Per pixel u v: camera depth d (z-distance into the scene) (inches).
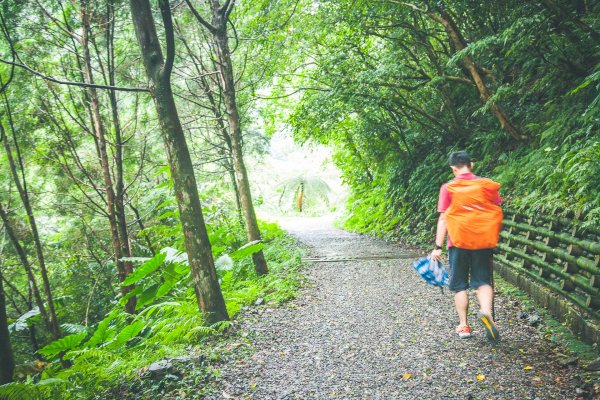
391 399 131.0
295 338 187.6
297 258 368.2
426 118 523.8
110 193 316.8
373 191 679.7
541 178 262.2
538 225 229.3
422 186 488.4
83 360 183.2
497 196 166.2
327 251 437.7
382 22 433.1
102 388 157.2
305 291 271.6
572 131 275.9
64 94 346.6
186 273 280.5
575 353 150.4
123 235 323.3
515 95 388.5
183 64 394.0
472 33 381.7
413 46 445.7
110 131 360.2
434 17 335.3
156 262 255.0
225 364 162.4
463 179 168.6
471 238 161.5
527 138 336.2
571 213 198.4
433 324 194.2
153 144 390.0
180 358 161.8
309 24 434.6
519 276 237.1
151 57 192.1
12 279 409.1
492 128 416.8
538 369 142.6
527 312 198.7
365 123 545.6
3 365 191.6
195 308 236.5
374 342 177.8
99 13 303.3
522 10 305.7
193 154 463.8
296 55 491.8
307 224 876.0
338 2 403.2
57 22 287.1
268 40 422.6
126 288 311.7
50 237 445.1
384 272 313.1
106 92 335.0
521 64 395.9
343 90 443.8
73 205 366.9
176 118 197.9
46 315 292.7
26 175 385.1
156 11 299.9
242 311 234.2
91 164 374.6
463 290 169.0
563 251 192.5
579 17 297.9
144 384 150.7
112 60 309.7
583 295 175.5
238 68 433.4
